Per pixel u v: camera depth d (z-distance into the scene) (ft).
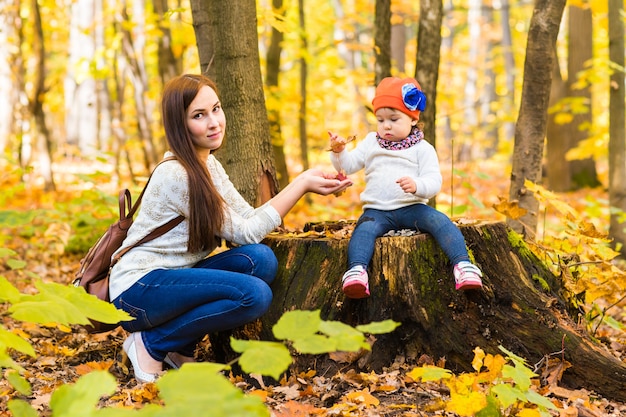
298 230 13.39
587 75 35.63
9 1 41.39
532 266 12.30
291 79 53.57
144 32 36.70
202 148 11.23
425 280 11.28
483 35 88.48
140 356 11.08
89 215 22.71
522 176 17.11
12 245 24.53
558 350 11.18
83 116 60.23
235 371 11.73
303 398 10.25
